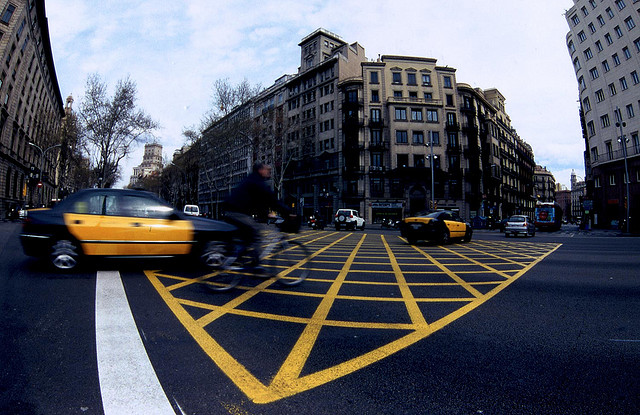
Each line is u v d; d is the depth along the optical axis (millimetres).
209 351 2588
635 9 31641
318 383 2141
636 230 28500
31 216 5246
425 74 42594
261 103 57281
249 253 4926
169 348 2621
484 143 49062
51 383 2029
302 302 4086
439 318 3541
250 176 5094
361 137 41000
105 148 33062
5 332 2818
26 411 1741
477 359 2543
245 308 3773
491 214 48281
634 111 32125
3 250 7426
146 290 4352
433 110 42125
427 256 8711
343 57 44219
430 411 1843
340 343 2826
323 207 44250
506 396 2010
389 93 41844
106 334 2854
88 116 31422
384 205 40188
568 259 8438
